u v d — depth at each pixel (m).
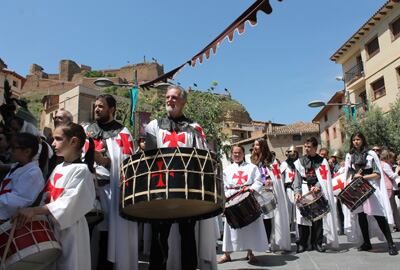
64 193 3.88
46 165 4.37
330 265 6.57
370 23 30.31
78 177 3.97
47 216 3.95
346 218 8.66
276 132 49.19
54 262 4.00
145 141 5.33
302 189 8.28
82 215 3.95
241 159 7.54
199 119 21.58
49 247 3.70
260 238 7.18
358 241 8.08
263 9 4.39
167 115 5.50
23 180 3.86
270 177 8.47
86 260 4.11
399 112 24.50
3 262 3.47
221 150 22.19
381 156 10.89
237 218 6.58
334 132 40.88
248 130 60.97
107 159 5.00
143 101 21.55
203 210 4.61
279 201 8.43
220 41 4.84
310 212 7.62
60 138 4.25
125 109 21.58
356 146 7.80
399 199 11.48
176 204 4.30
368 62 31.28
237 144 7.62
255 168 7.42
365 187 7.34
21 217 3.59
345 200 7.49
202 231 5.21
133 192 4.14
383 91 29.97
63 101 42.75
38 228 3.73
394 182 10.80
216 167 4.32
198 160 4.15
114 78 78.00
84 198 3.96
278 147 49.16
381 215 7.31
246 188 7.16
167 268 5.21
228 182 7.41
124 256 4.78
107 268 4.89
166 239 5.03
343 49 34.22
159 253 4.98
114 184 4.96
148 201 4.05
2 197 3.78
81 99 41.12
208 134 21.66
